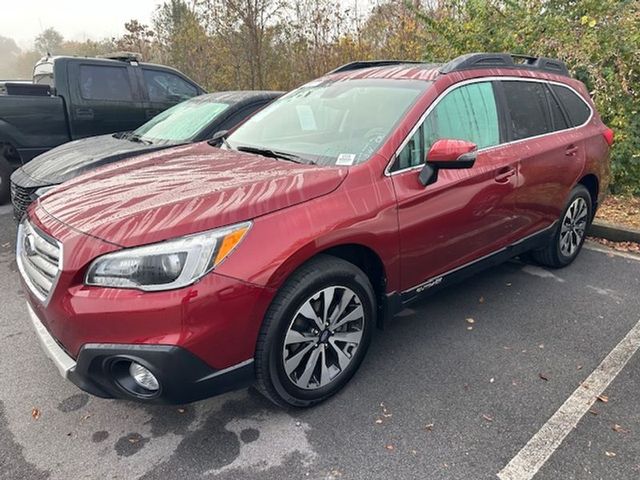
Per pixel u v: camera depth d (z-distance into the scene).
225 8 11.40
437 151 2.71
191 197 2.31
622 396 2.73
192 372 2.10
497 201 3.34
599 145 4.40
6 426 2.51
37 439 2.43
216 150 3.38
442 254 3.07
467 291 4.01
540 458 2.30
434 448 2.36
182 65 13.16
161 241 2.07
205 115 5.43
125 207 2.30
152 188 2.52
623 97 6.34
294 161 2.92
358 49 10.45
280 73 11.59
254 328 2.24
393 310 2.90
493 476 2.20
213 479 2.19
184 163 3.03
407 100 3.03
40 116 6.61
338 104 3.33
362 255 2.75
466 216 3.12
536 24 6.62
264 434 2.45
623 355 3.12
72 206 2.43
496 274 4.35
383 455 2.32
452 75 3.21
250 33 11.36
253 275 2.17
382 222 2.62
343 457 2.31
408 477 2.20
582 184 4.44
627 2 6.31
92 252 2.08
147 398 2.18
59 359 2.20
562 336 3.34
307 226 2.34
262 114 3.82
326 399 2.68
